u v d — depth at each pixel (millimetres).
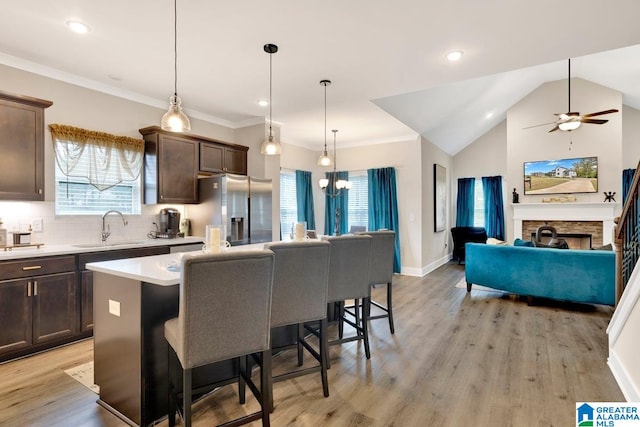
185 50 2938
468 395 2178
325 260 2178
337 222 6797
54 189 3311
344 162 7023
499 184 8125
